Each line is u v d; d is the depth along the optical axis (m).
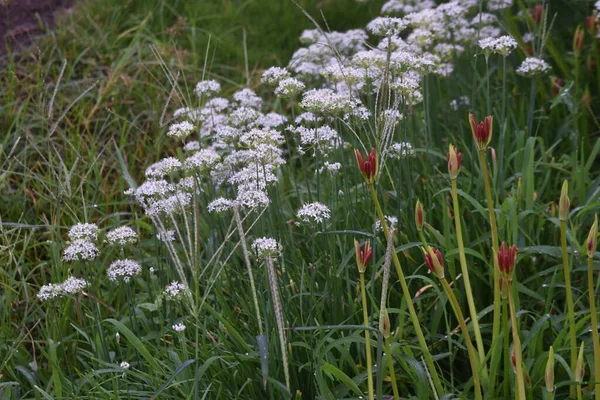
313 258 2.47
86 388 2.43
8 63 3.44
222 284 2.67
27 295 2.71
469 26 3.31
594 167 3.04
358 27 3.79
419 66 2.64
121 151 3.15
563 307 2.61
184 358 2.38
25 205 3.01
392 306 2.58
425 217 2.66
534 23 3.11
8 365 2.57
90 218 2.96
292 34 3.72
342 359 2.41
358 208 2.70
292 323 2.48
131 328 2.55
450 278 2.57
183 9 3.80
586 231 2.72
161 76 3.43
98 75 3.43
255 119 2.69
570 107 2.96
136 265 2.49
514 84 3.21
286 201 2.92
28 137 3.06
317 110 2.52
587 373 2.44
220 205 2.46
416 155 2.84
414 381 2.36
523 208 2.69
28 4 3.68
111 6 3.69
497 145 2.95
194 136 3.27
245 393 2.42
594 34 3.04
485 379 2.30
